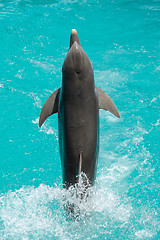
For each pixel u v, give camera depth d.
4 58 24.12
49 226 13.10
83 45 25.62
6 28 28.05
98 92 11.72
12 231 12.95
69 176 11.51
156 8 31.34
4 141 17.45
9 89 20.95
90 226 13.08
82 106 10.53
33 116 19.02
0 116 19.03
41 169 15.94
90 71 10.41
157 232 12.93
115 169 15.80
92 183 12.10
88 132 10.86
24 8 31.80
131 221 13.33
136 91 20.72
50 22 28.89
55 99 11.70
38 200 14.15
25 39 26.48
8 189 14.89
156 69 22.59
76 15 30.08
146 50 24.88
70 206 12.23
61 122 10.96
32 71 22.66
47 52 24.86
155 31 27.42
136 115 18.89
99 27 28.06
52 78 21.97
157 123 18.28
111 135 17.69
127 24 28.50
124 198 14.27
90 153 11.15
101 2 32.78
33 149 17.02
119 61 23.67
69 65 10.10
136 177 15.34
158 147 16.86
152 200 14.23
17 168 16.03
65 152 11.13
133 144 17.08
